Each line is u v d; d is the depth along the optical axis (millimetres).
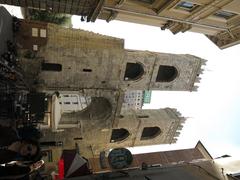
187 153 36688
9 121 18641
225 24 27125
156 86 42594
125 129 45562
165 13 24547
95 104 41812
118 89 38938
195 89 46031
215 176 17469
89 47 34625
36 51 32406
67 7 24969
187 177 16625
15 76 25062
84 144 41500
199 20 25891
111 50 35875
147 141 48281
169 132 49438
